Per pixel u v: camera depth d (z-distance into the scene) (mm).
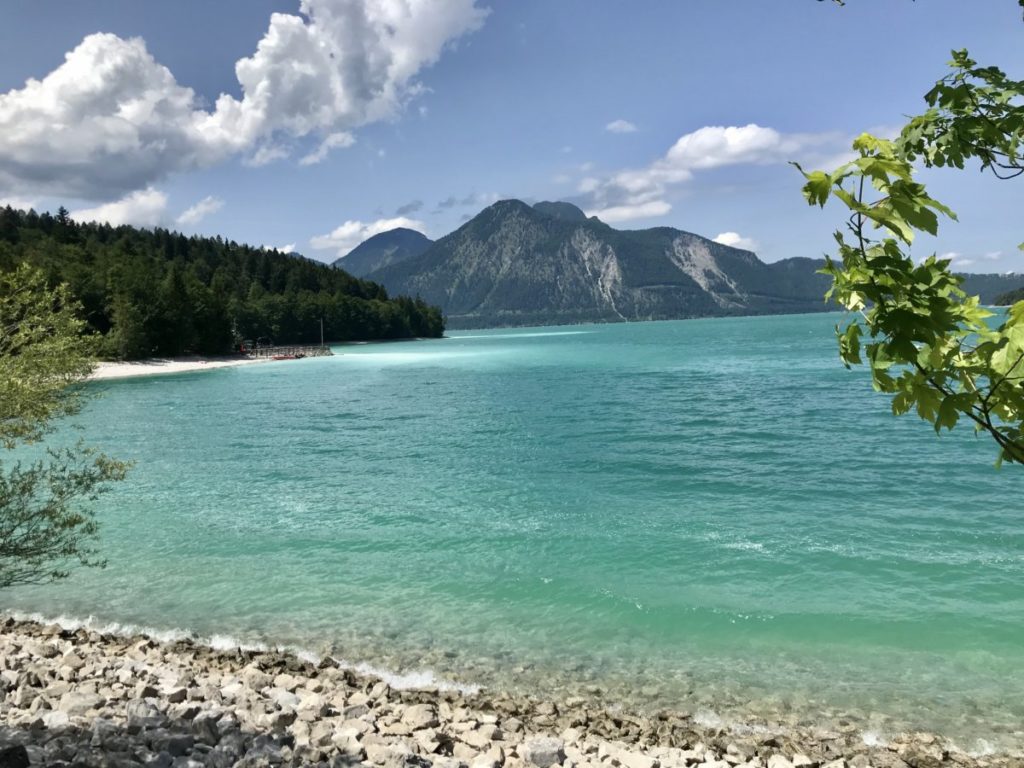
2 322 10516
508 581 13812
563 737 8070
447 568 14625
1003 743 8086
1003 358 2332
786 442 29688
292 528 17766
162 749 6305
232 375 86000
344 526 17906
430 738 7484
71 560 15203
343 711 8172
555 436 33125
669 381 60656
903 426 32969
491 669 10219
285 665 10062
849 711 8906
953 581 13180
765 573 13898
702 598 12742
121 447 32094
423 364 99375
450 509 19625
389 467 26375
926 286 2326
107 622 12070
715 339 150750
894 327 2268
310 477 24641
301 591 13438
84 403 11312
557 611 12336
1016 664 10086
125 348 101688
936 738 8195
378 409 47156
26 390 9945
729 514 18453
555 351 123062
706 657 10547
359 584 13781
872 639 10984
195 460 28469
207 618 12203
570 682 9805
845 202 2311
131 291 105000
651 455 27500
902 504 18969
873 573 13734
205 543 16516
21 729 6598
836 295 2496
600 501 20297
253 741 6652
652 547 15695
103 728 6418
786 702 9188
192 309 119750
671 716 8703
